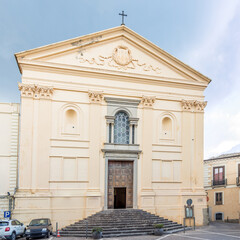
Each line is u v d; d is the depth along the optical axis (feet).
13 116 73.61
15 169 71.51
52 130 72.95
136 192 76.79
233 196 99.35
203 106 85.30
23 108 71.10
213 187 106.32
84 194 72.38
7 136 72.90
